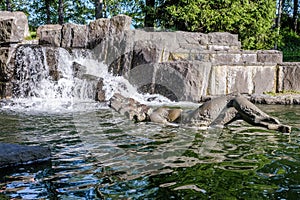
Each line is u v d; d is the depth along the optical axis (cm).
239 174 325
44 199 273
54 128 562
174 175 324
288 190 286
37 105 873
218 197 272
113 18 1227
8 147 383
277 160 371
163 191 285
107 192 285
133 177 320
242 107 438
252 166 350
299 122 606
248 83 1009
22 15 1402
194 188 291
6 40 1139
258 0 1496
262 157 382
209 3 1407
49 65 1116
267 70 1015
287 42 2500
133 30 1130
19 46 1135
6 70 1094
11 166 357
